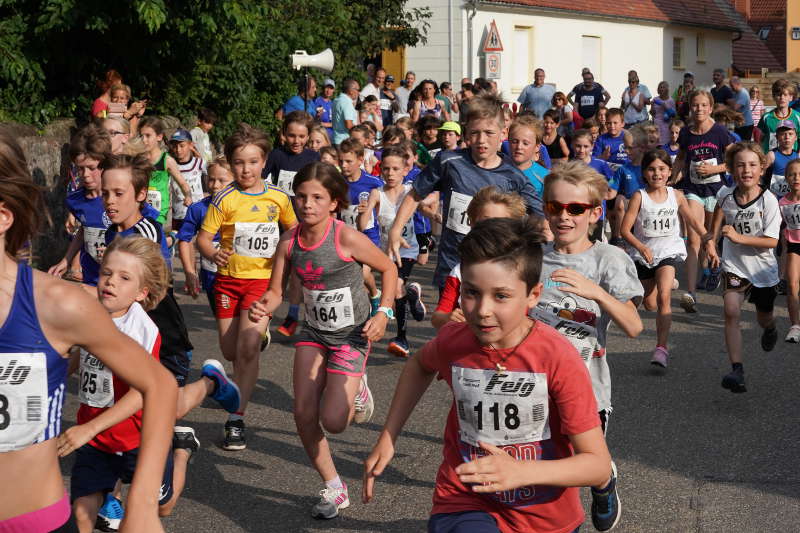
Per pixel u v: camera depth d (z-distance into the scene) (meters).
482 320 3.60
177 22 17.33
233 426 7.42
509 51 38.12
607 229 19.47
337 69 26.70
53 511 3.14
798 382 9.17
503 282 3.54
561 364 3.75
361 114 22.69
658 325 9.66
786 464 6.97
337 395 6.11
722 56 50.78
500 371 3.84
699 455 7.18
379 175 15.40
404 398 4.18
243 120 21.17
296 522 6.09
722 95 31.00
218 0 17.66
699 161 14.57
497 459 3.40
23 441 3.04
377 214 11.04
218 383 5.23
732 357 8.63
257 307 6.47
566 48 40.56
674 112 31.08
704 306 13.06
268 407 8.55
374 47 29.80
